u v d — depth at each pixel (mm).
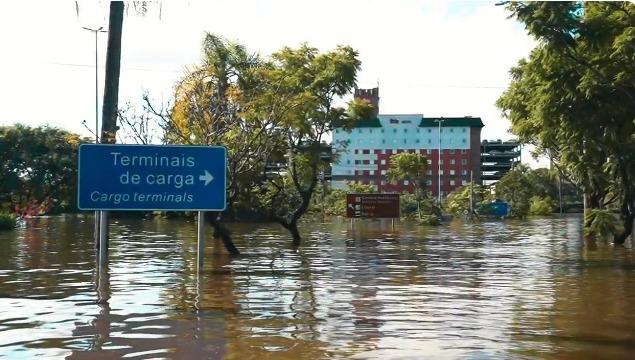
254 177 26297
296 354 7664
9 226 38750
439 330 9086
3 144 65750
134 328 9078
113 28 19234
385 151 134500
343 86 30219
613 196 31750
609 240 29516
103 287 13250
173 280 14445
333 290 12977
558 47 20031
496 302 11586
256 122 22047
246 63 24828
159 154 13992
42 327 9125
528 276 15586
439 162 117312
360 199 41344
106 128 19094
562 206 91688
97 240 21359
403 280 14672
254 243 26844
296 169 30344
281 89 24016
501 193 96500
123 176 13797
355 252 22469
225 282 14125
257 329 9062
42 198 67438
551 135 24781
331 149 33625
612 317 10148
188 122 20219
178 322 9531
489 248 24891
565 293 12750
